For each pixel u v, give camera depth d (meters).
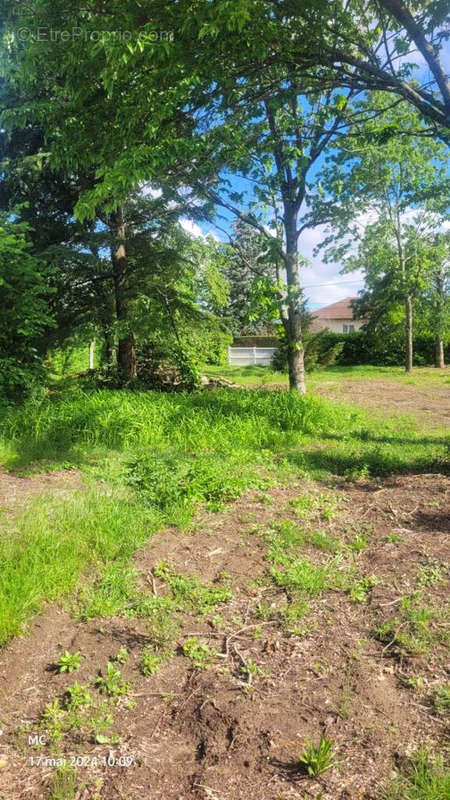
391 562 4.02
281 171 10.97
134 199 13.54
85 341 13.41
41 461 7.06
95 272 13.47
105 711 2.52
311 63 6.12
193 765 2.22
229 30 4.78
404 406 13.57
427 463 7.05
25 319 10.84
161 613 3.34
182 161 8.41
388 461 7.09
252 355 33.66
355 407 13.13
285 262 12.11
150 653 2.95
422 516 4.98
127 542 4.27
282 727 2.39
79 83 5.73
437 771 2.10
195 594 3.56
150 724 2.45
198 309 14.66
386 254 22.44
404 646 2.95
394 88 6.05
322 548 4.36
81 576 3.75
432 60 5.81
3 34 7.78
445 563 3.93
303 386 13.02
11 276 10.73
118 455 7.51
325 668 2.80
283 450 8.02
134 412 8.89
